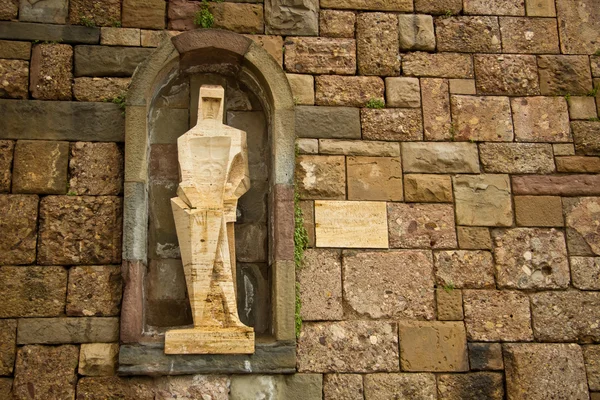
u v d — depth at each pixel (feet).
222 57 19.61
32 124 18.74
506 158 20.02
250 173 19.58
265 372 17.31
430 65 20.66
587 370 18.43
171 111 19.71
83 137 18.83
